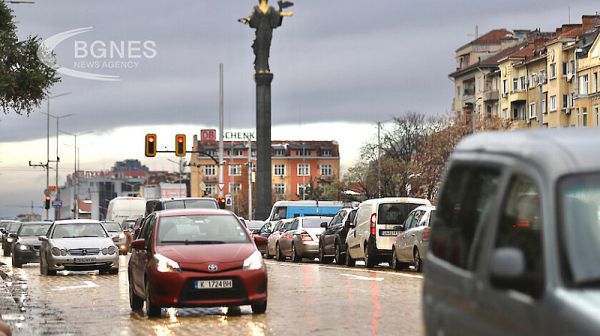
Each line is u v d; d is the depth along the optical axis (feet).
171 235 51.11
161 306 48.49
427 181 272.51
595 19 283.79
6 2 79.77
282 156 607.78
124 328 45.24
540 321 15.20
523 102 307.99
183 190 439.63
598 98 247.29
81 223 98.37
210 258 48.88
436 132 279.90
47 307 57.21
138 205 217.97
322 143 622.95
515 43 362.33
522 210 18.89
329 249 110.32
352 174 330.75
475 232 18.81
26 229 121.80
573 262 15.48
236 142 625.41
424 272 21.98
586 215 16.53
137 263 52.85
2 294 66.80
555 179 16.25
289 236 120.88
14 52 79.71
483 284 17.61
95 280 84.28
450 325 19.48
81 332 43.86
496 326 16.81
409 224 86.94
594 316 14.21
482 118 293.02
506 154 18.21
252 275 49.01
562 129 18.56
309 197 497.87
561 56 273.95
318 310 51.42
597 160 16.38
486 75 339.16
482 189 18.98
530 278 15.71
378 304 54.24
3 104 81.05
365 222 96.48
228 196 202.90
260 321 46.75
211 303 48.29
